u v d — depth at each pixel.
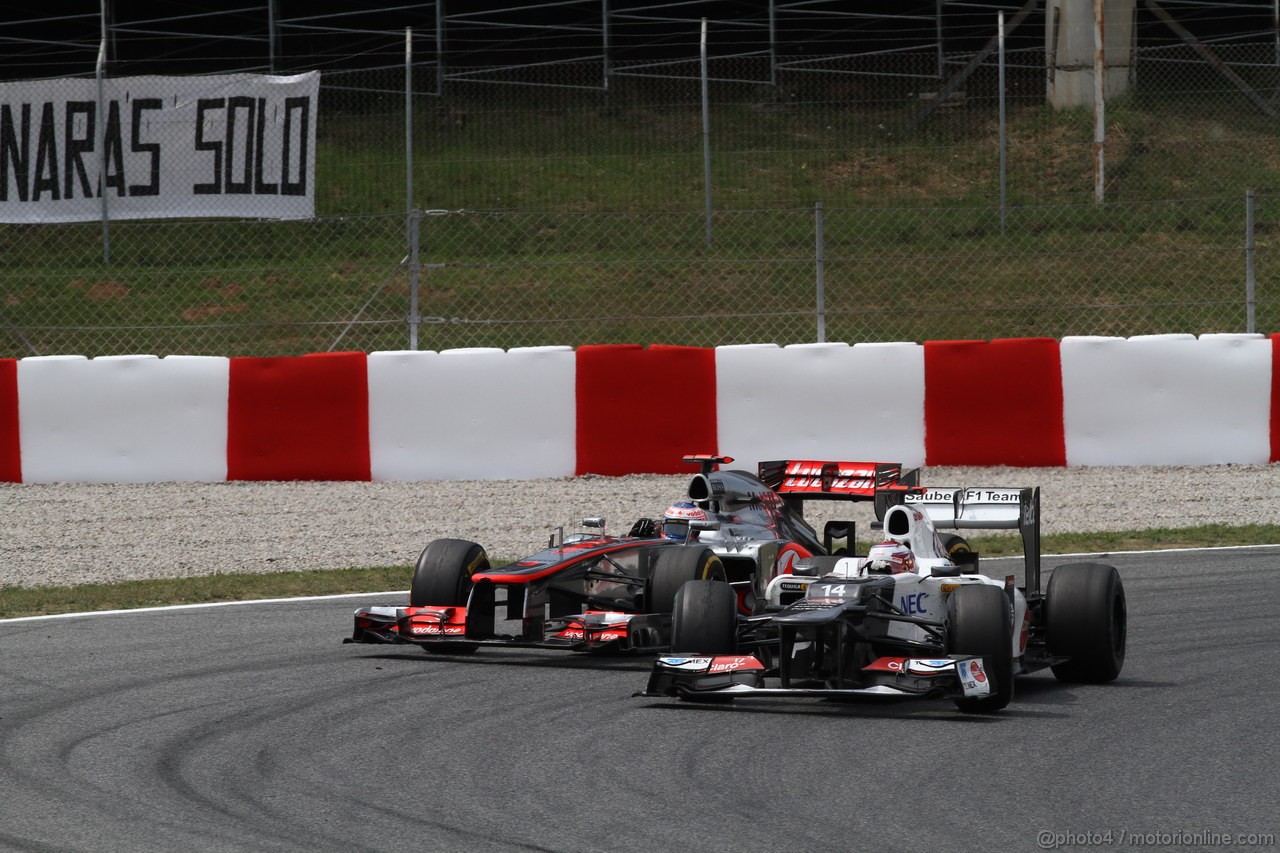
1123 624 28.73
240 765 21.59
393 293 69.25
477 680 28.22
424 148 88.19
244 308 68.38
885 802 19.62
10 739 23.17
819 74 100.62
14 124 60.00
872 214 78.81
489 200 81.56
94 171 60.19
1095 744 22.94
